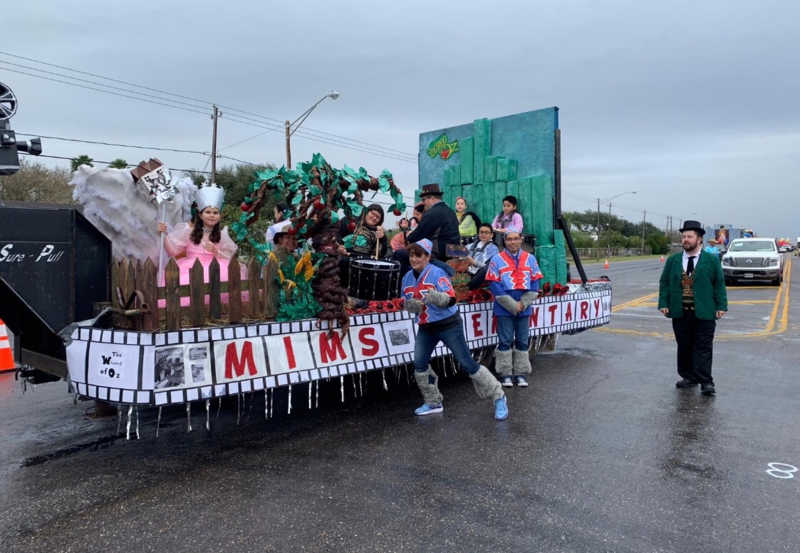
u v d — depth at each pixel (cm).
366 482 414
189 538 338
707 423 549
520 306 665
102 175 500
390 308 602
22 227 434
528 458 460
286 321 502
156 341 422
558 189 878
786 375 748
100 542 334
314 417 577
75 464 454
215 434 526
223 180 3503
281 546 328
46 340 508
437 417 575
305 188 534
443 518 359
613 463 449
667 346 977
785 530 346
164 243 521
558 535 338
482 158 952
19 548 328
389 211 611
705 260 654
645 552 320
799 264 4819
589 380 731
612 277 3092
